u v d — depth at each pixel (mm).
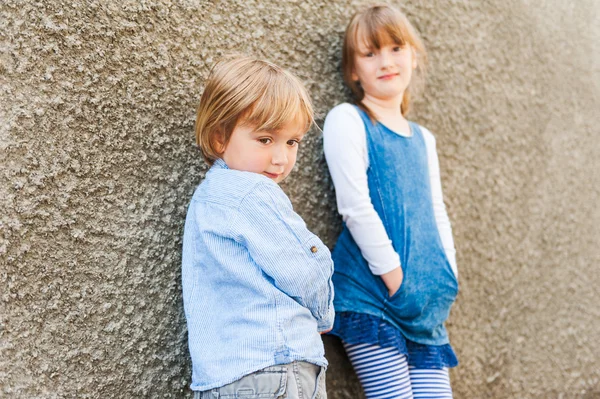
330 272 947
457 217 1542
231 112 934
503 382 1587
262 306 876
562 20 1885
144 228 1023
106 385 962
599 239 1881
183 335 1055
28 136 919
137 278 1010
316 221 1267
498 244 1627
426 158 1297
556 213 1779
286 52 1258
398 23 1230
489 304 1587
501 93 1684
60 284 933
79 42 975
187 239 975
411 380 1212
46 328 915
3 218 890
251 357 854
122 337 985
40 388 900
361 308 1166
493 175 1639
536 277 1702
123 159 1009
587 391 1767
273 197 917
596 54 1958
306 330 905
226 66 978
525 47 1766
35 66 932
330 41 1341
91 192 971
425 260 1207
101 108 990
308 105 983
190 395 1058
